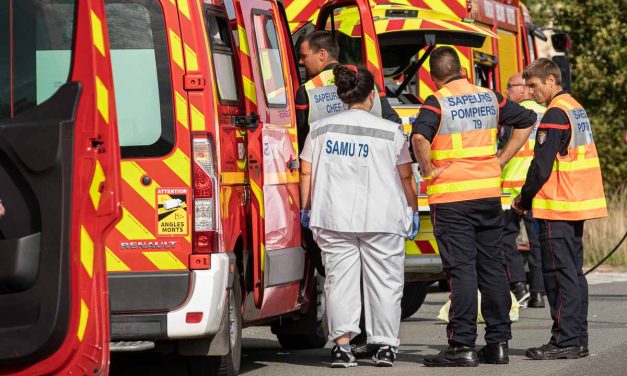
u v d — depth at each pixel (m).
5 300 16.28
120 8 21.70
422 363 26.25
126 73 21.66
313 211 25.50
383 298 25.50
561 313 26.28
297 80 28.86
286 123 26.81
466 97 25.80
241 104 23.94
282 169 26.03
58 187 16.27
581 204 26.33
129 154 21.56
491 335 25.83
